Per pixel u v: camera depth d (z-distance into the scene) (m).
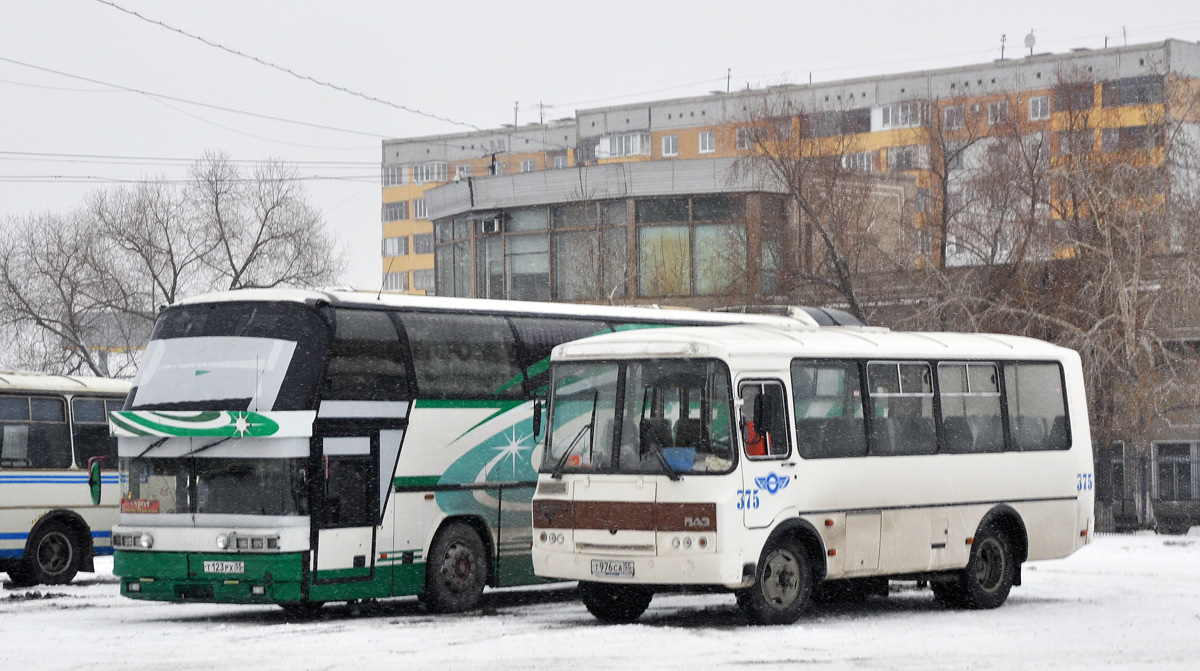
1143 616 16.23
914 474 16.61
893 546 16.30
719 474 14.48
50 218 49.78
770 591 15.03
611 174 52.12
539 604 19.03
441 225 59.12
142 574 16.36
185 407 16.42
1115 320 35.56
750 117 43.34
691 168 51.00
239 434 15.82
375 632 14.80
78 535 23.06
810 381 15.68
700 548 14.38
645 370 15.12
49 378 23.05
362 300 17.16
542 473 15.57
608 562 14.88
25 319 49.16
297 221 51.34
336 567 16.19
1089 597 18.70
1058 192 38.34
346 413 16.48
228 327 16.66
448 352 17.92
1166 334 36.03
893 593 19.70
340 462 16.38
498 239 55.62
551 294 53.78
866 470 16.05
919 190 42.31
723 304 44.59
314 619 16.66
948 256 40.34
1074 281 36.78
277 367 16.19
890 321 38.94
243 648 13.45
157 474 16.52
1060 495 18.50
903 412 16.69
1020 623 15.55
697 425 14.70
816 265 41.47
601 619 15.95
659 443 14.79
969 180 40.75
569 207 53.81
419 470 17.28
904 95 85.06
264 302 16.66
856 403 16.16
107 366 49.84
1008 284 37.88
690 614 16.72
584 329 19.89
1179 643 13.73
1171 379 35.28
